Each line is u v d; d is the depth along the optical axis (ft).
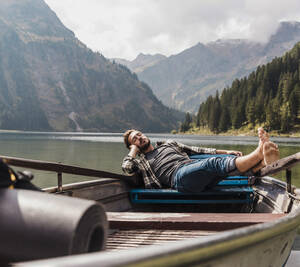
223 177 9.89
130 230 7.24
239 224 6.66
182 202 11.68
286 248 6.11
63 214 2.94
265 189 11.53
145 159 12.03
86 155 64.90
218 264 3.23
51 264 1.85
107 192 11.26
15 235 2.93
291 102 378.12
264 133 8.36
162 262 2.41
